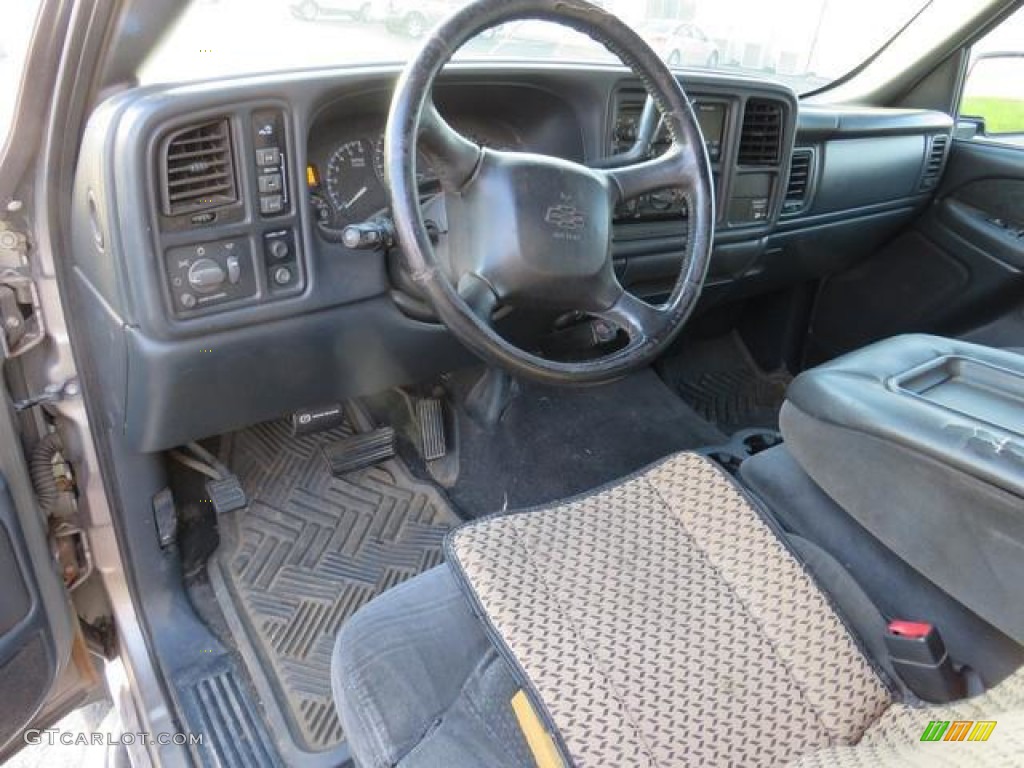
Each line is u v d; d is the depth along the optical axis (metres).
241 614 1.35
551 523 0.95
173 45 0.99
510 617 0.83
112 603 1.32
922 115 1.99
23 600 1.06
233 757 1.15
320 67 1.09
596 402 1.92
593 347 1.86
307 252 1.11
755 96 1.53
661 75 1.08
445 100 1.31
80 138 1.02
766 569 0.89
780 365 2.35
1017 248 1.96
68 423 1.22
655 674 0.78
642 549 0.92
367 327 1.23
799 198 1.80
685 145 1.12
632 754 0.73
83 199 1.03
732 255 1.69
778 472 1.11
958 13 1.98
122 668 1.33
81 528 1.28
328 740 1.18
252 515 1.50
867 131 1.85
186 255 1.01
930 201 2.13
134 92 0.97
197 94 0.95
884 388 1.00
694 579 0.88
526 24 1.31
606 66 1.35
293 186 1.06
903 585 0.92
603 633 0.82
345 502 1.56
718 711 0.76
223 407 1.20
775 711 0.78
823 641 0.83
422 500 1.60
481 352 0.97
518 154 1.02
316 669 1.28
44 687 1.14
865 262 2.26
